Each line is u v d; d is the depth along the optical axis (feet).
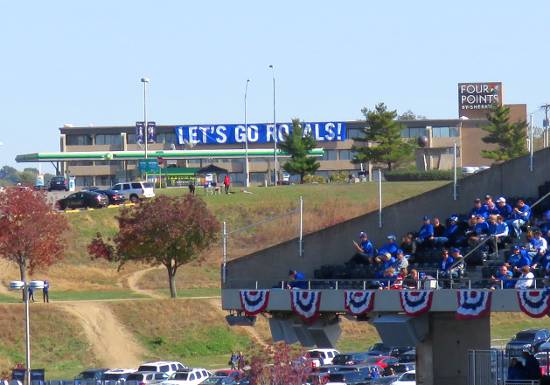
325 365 356.38
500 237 234.99
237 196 618.44
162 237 467.11
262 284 248.52
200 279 519.60
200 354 409.69
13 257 472.03
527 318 451.12
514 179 252.83
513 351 208.95
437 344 221.66
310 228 581.94
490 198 245.24
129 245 470.80
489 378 208.44
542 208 247.09
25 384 315.58
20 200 468.34
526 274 207.92
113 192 624.59
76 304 421.59
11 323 399.65
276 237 572.92
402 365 343.67
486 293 204.44
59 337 398.83
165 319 423.23
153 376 344.69
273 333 238.48
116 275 524.52
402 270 226.79
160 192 650.84
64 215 546.67
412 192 626.64
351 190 632.38
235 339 421.59
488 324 224.33
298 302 224.33
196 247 471.62
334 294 220.23
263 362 282.15
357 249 247.09
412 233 253.03
